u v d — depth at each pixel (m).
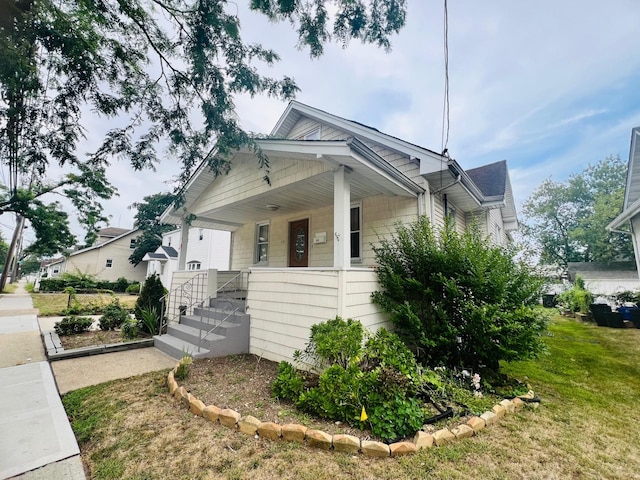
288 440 2.55
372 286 4.70
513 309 4.15
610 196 22.16
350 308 4.11
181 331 5.73
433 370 3.98
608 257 21.62
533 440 2.68
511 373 4.73
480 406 3.17
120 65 3.46
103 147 3.60
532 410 3.33
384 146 6.63
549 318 4.18
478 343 4.14
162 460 2.29
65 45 2.76
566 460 2.40
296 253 7.95
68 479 2.08
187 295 7.20
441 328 4.29
